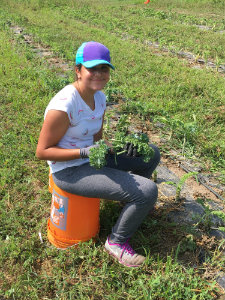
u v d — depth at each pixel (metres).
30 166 4.08
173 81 6.76
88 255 2.83
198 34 11.53
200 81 6.63
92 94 2.67
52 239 2.98
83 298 2.52
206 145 4.43
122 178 2.62
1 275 2.70
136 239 3.05
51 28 11.84
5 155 4.19
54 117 2.52
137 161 3.08
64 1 18.58
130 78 6.93
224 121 5.23
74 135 2.71
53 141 2.60
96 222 2.94
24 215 3.32
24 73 6.89
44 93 6.12
